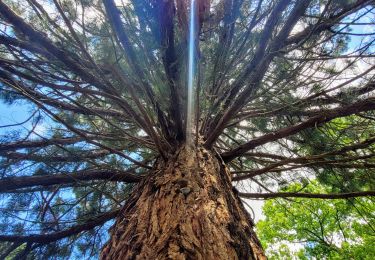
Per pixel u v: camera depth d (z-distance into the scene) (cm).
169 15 201
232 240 158
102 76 238
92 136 339
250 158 419
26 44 261
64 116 355
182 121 282
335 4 247
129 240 163
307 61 284
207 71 265
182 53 228
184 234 153
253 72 258
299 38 311
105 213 346
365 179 385
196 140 267
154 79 233
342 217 852
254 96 276
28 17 273
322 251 926
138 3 197
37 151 351
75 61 250
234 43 290
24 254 347
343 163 371
